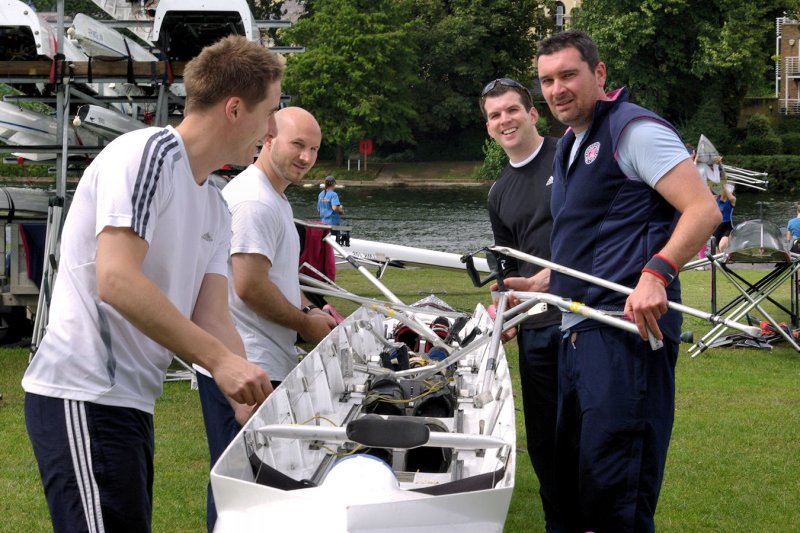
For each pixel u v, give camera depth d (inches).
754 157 1909.4
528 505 196.7
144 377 111.5
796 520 186.5
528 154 185.0
